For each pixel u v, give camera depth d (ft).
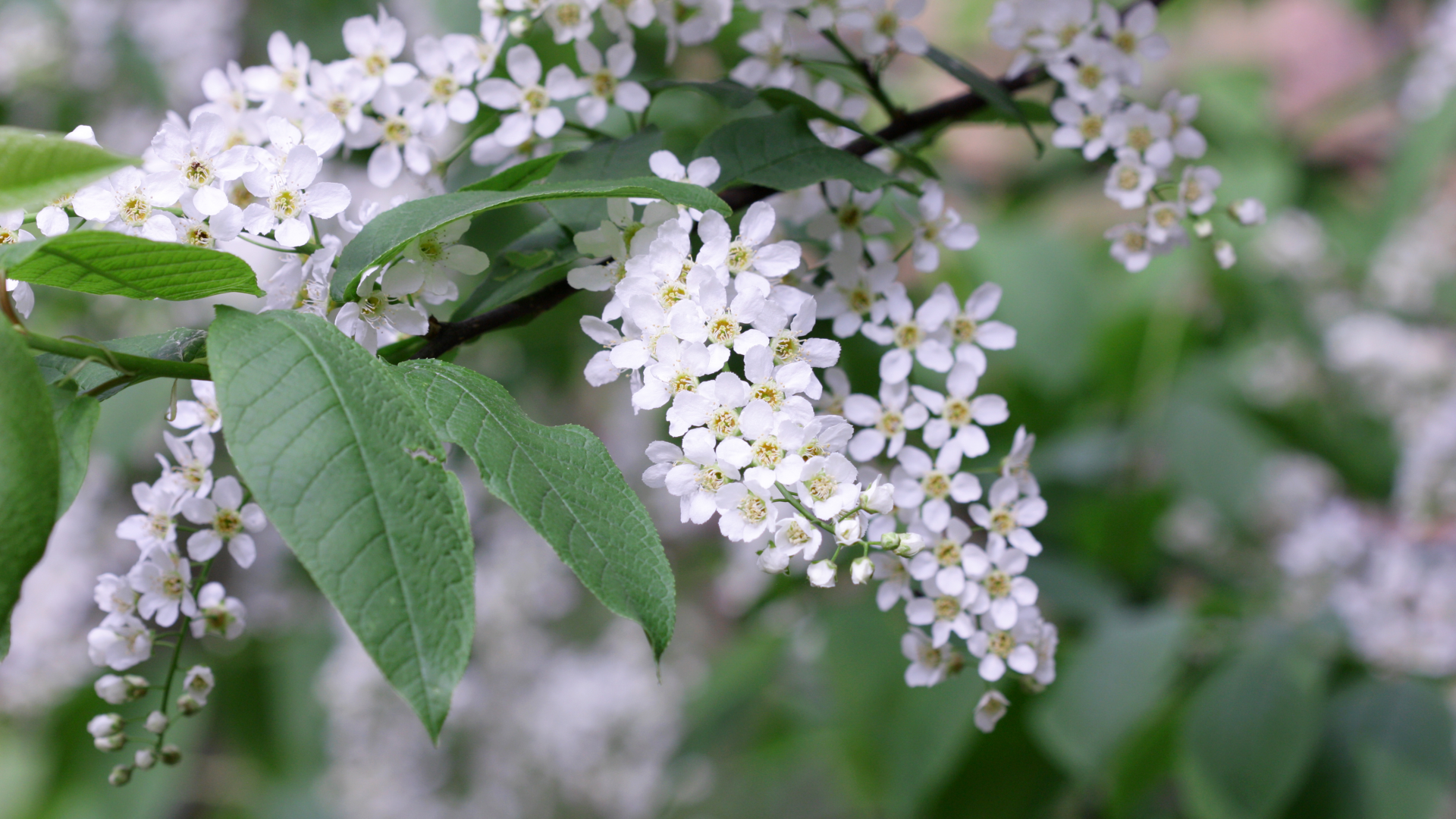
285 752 4.42
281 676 4.39
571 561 2.31
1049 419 3.77
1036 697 3.03
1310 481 4.66
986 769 3.11
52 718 4.06
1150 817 3.48
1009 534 2.46
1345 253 4.48
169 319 3.83
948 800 3.12
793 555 2.36
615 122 3.02
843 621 3.10
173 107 4.21
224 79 2.55
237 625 2.45
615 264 2.44
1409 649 3.21
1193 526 4.23
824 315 2.52
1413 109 4.41
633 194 2.35
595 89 2.57
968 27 4.75
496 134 2.57
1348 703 3.04
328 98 2.55
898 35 2.62
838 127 2.64
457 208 2.37
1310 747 2.92
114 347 2.41
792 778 4.97
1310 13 6.51
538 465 2.34
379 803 4.44
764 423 2.35
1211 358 4.09
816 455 2.38
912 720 3.02
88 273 2.35
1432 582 3.34
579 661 5.09
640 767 4.77
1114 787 3.09
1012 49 2.62
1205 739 2.94
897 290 2.51
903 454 2.48
